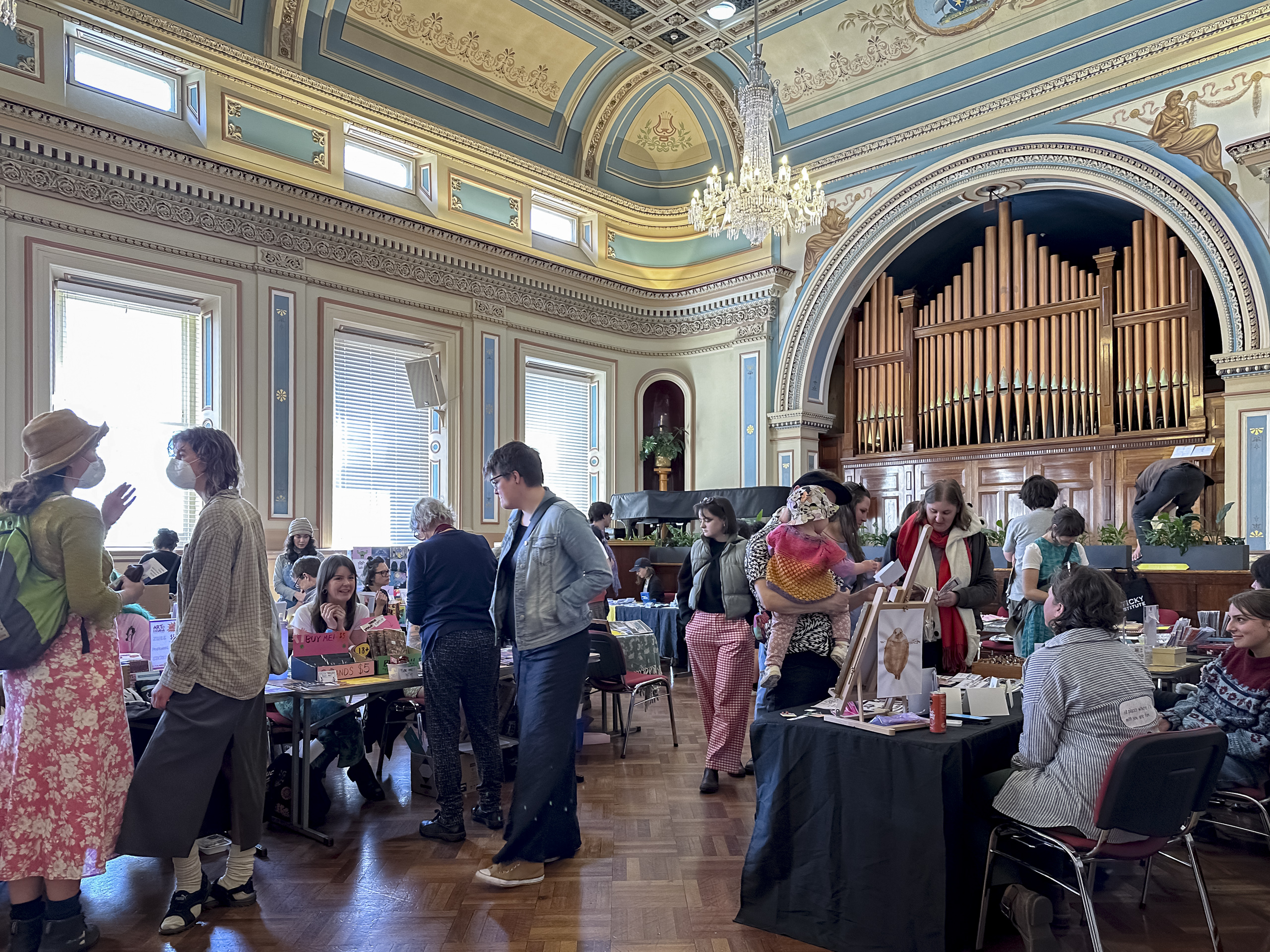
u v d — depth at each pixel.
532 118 10.60
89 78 7.37
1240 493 7.47
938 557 3.71
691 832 4.01
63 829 2.74
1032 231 10.98
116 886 3.48
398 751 5.73
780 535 3.49
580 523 3.47
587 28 9.83
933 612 3.47
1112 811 2.42
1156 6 8.07
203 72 7.90
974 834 2.75
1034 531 4.66
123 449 7.53
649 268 12.11
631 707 5.61
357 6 8.70
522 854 3.40
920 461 10.83
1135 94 8.24
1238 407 7.52
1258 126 7.47
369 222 8.96
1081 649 2.69
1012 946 2.81
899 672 2.92
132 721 3.57
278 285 8.31
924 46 9.41
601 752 5.48
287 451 8.30
